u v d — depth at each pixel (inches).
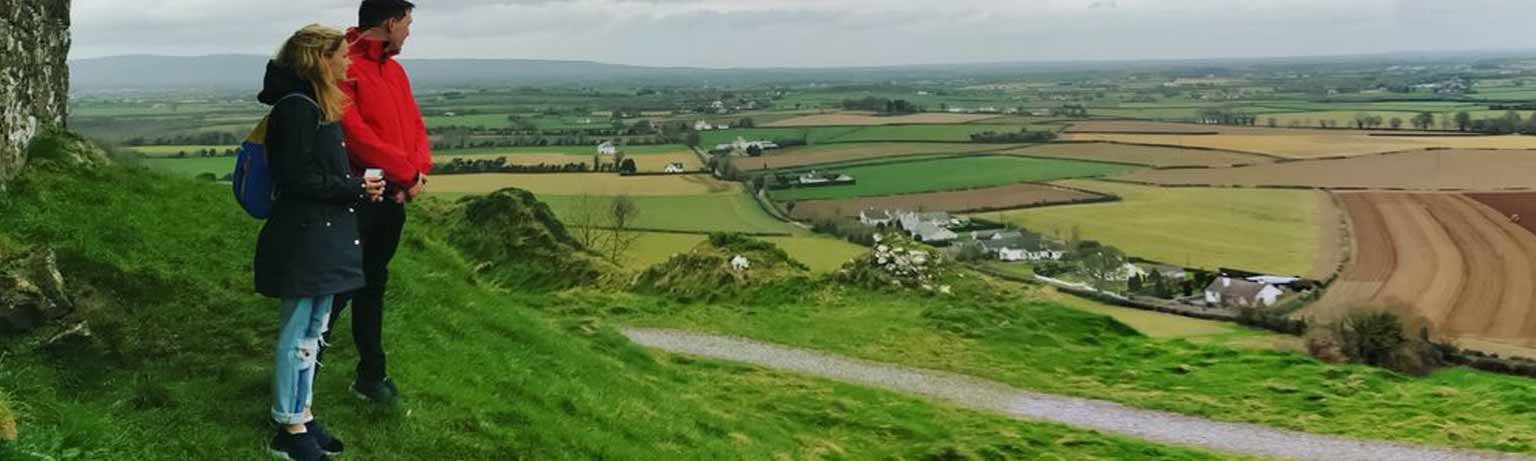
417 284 668.7
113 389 367.9
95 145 641.0
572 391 600.4
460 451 416.8
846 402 893.8
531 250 1430.9
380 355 411.2
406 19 362.6
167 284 468.4
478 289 816.9
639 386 725.9
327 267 316.5
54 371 366.0
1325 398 1050.7
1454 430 942.4
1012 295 1403.8
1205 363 1181.7
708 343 1115.3
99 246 475.8
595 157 5536.4
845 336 1178.0
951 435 831.1
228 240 579.8
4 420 286.0
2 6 530.3
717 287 1358.3
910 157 6127.0
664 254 2522.1
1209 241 3432.6
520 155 5748.0
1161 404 1002.7
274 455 339.6
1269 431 925.2
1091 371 1120.8
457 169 4830.2
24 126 557.6
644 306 1279.5
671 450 569.9
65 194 537.3
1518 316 2155.5
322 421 384.8
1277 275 2763.3
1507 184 4628.4
